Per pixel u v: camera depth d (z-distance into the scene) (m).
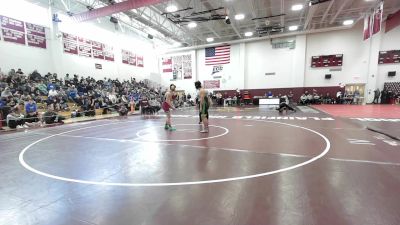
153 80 24.52
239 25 19.08
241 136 6.36
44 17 14.27
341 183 2.93
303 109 14.77
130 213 2.33
